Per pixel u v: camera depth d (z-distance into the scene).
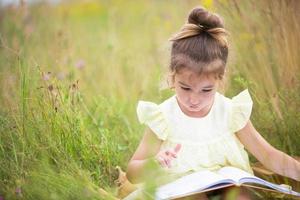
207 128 2.72
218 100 2.76
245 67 3.26
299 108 2.96
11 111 2.89
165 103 2.78
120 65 4.83
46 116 2.85
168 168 2.70
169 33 5.47
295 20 3.16
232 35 3.37
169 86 2.72
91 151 2.91
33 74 3.05
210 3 3.41
